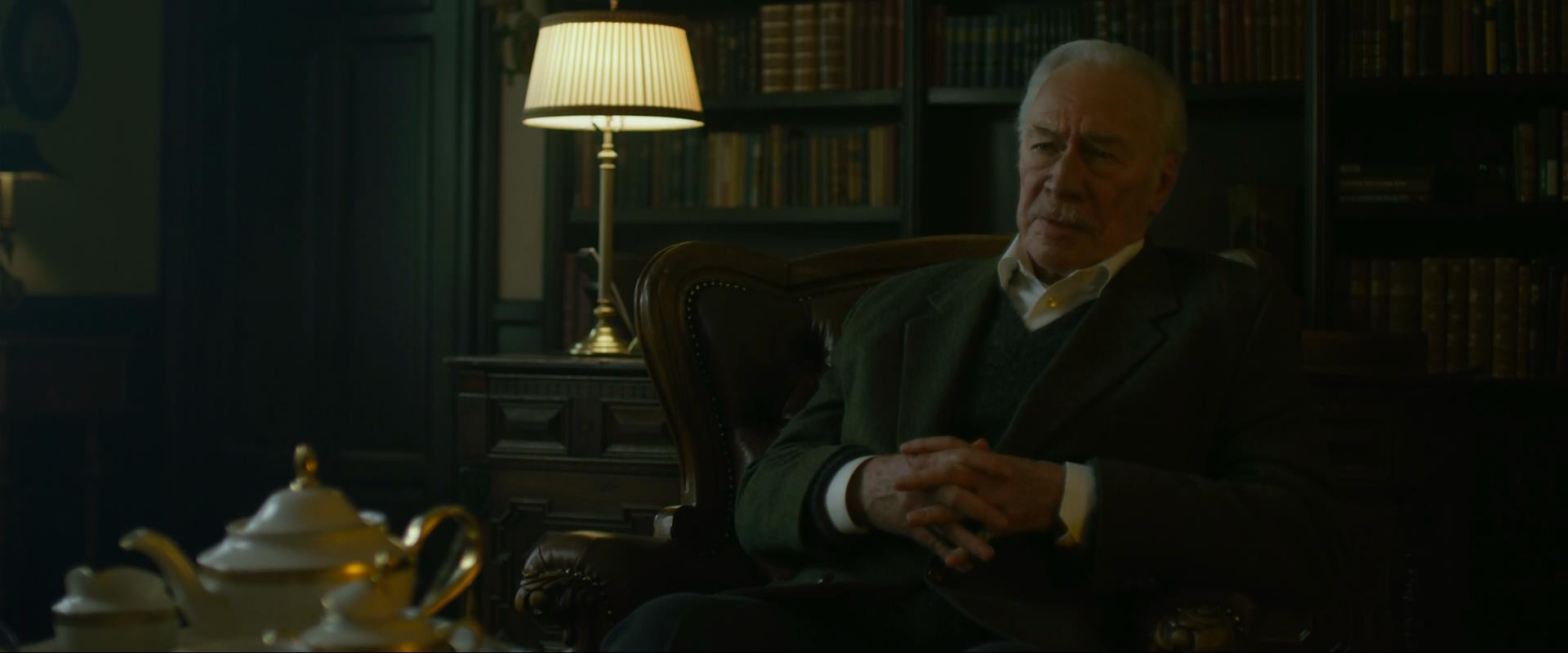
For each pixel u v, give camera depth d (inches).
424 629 40.8
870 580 63.4
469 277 161.0
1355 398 104.0
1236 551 56.1
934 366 67.3
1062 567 61.1
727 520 74.5
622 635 58.3
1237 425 62.2
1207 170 148.8
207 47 170.1
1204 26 137.7
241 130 169.0
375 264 164.9
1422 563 104.8
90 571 44.3
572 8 158.9
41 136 153.6
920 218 142.5
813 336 81.5
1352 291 134.0
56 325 157.4
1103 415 62.0
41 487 157.4
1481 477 136.6
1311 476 60.1
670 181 152.3
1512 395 136.1
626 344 122.3
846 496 62.3
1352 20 134.0
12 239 148.1
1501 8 131.0
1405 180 134.3
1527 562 136.5
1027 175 67.1
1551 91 133.6
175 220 170.6
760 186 149.6
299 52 167.0
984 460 57.8
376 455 164.7
